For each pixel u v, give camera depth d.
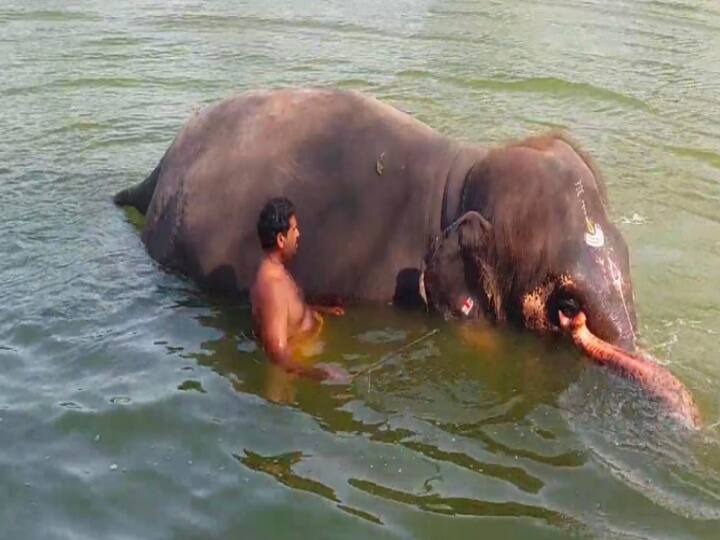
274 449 3.67
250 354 4.32
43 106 7.57
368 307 4.64
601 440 3.74
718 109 7.96
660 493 3.44
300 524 3.28
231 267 4.77
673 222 5.76
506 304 4.41
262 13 10.95
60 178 6.18
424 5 11.58
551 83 8.50
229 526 3.27
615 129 7.46
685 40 10.16
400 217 4.59
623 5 11.72
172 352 4.31
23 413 3.83
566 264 4.21
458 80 8.59
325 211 4.64
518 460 3.63
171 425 3.79
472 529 3.26
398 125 4.73
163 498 3.40
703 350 4.36
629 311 4.23
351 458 3.62
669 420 3.84
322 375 4.15
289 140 4.77
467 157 4.59
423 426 3.84
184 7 11.14
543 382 4.13
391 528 3.26
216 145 4.94
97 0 11.26
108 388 4.01
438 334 4.47
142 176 6.26
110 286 4.87
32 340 4.36
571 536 3.23
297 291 4.42
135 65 8.76
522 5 11.64
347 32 10.21
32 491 3.41
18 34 9.67
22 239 5.31
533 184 4.29
